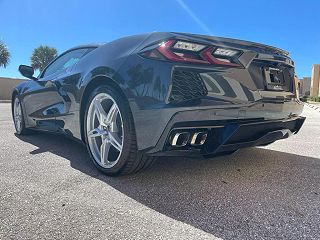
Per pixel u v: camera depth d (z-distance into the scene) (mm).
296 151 3947
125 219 2002
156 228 1892
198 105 2316
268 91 2705
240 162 3344
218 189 2539
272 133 2750
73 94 3238
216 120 2398
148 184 2633
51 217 2018
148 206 2201
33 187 2539
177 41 2371
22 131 4820
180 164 3225
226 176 2863
